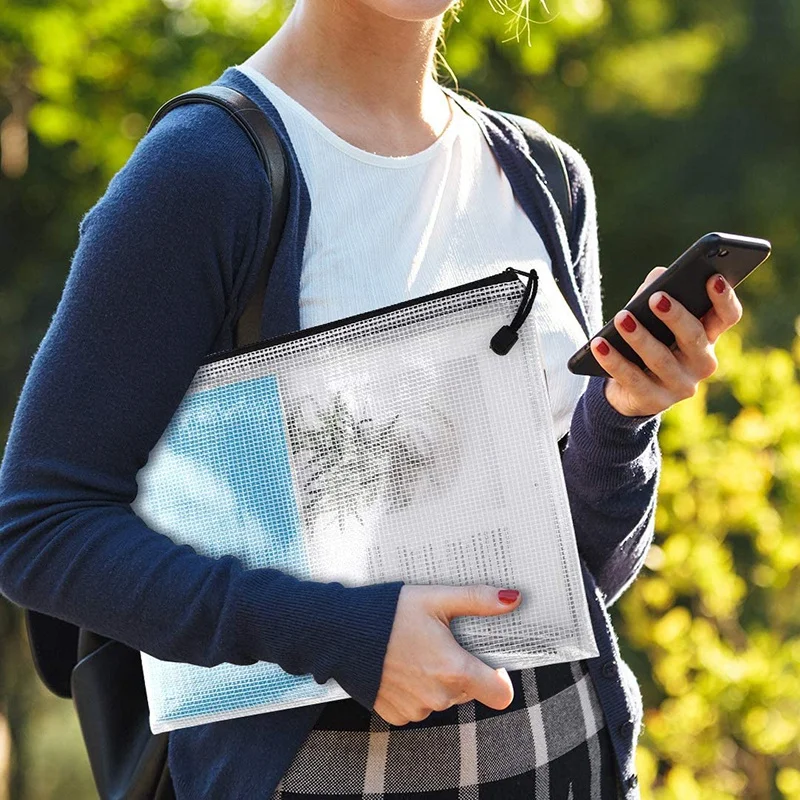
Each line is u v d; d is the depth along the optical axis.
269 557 1.76
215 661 1.68
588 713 1.96
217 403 1.76
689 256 1.62
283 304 1.79
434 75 2.37
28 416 1.72
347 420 1.74
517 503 1.72
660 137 18.84
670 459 5.09
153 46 11.94
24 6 11.23
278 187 1.80
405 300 1.86
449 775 1.81
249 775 1.80
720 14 20.00
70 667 2.15
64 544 1.69
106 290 1.70
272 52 2.00
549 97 18.64
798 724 4.88
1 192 15.47
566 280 2.10
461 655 1.63
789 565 5.04
